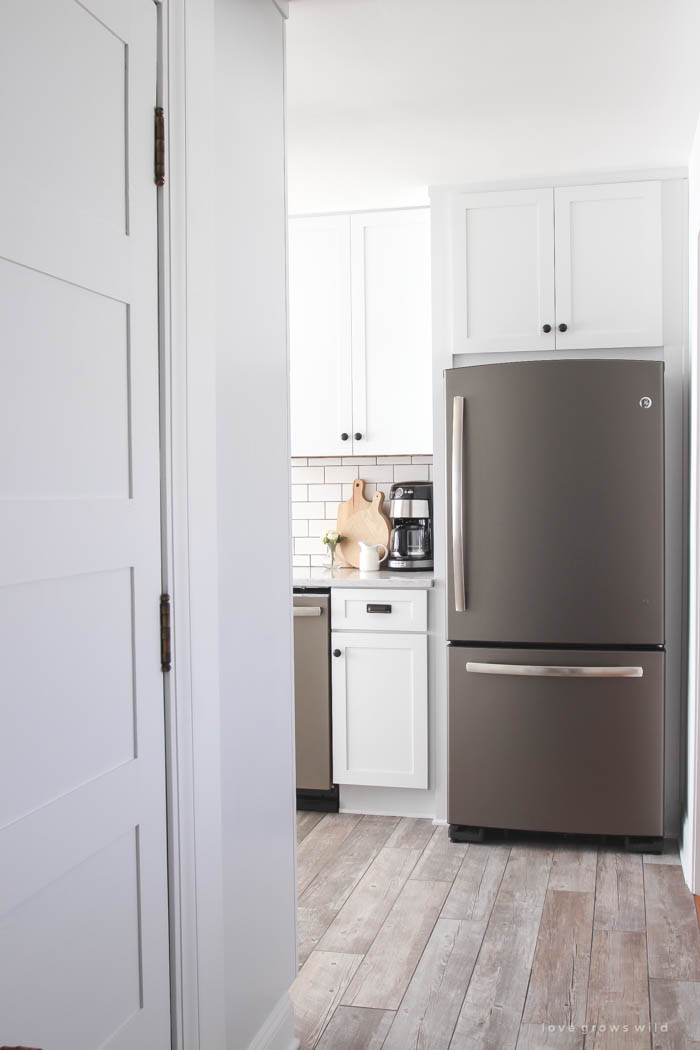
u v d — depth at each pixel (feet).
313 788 12.54
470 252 11.77
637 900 9.64
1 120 3.85
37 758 4.10
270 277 7.00
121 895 4.82
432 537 13.43
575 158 10.90
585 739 11.07
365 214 12.96
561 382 10.98
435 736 12.20
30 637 4.06
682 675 11.41
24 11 4.00
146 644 5.04
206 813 5.63
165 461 5.21
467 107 9.32
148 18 5.06
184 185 5.42
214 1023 5.73
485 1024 7.33
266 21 6.97
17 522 3.94
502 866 10.66
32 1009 4.06
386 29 7.63
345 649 12.33
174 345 5.30
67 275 4.31
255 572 6.68
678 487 11.41
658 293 11.34
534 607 11.14
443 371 11.92
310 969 8.25
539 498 11.08
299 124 9.71
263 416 6.85
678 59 8.25
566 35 7.79
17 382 3.97
